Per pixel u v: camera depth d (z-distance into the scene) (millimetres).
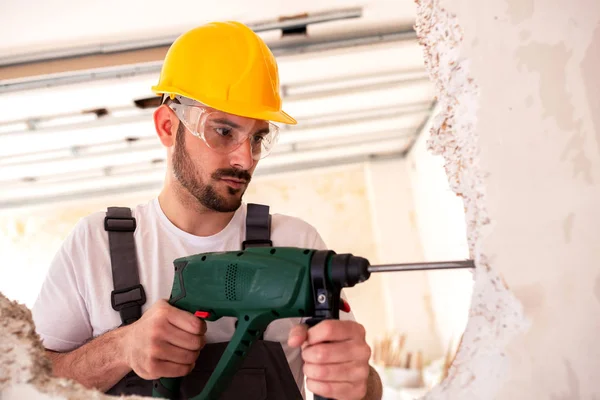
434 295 5312
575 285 679
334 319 843
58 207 5805
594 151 684
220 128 1206
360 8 3162
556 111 704
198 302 961
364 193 6012
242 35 1316
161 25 3074
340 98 4184
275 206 6008
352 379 829
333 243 5914
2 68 3297
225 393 1121
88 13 2893
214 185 1229
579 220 684
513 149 716
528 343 687
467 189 755
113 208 1341
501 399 687
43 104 3629
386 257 5652
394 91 4176
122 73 3379
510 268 704
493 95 725
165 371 976
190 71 1271
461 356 759
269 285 878
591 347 665
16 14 2824
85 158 4645
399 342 4672
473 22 734
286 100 4113
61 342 1257
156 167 5074
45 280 1303
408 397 3928
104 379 1104
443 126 786
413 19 3326
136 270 1263
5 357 738
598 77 688
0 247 5727
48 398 720
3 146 4207
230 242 1331
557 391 672
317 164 5809
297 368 1276
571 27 703
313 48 3449
